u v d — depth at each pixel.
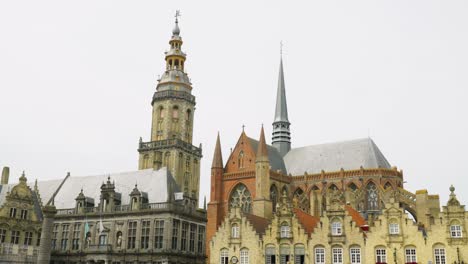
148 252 87.50
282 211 77.00
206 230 103.50
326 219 73.56
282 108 137.50
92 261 92.19
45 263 79.88
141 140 127.50
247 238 78.50
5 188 104.69
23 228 95.44
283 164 127.00
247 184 115.12
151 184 96.12
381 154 116.62
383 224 69.88
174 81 131.38
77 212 97.56
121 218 92.50
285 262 75.06
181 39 138.25
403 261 67.62
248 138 121.19
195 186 128.38
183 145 125.00
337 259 71.69
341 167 115.44
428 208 83.75
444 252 65.88
